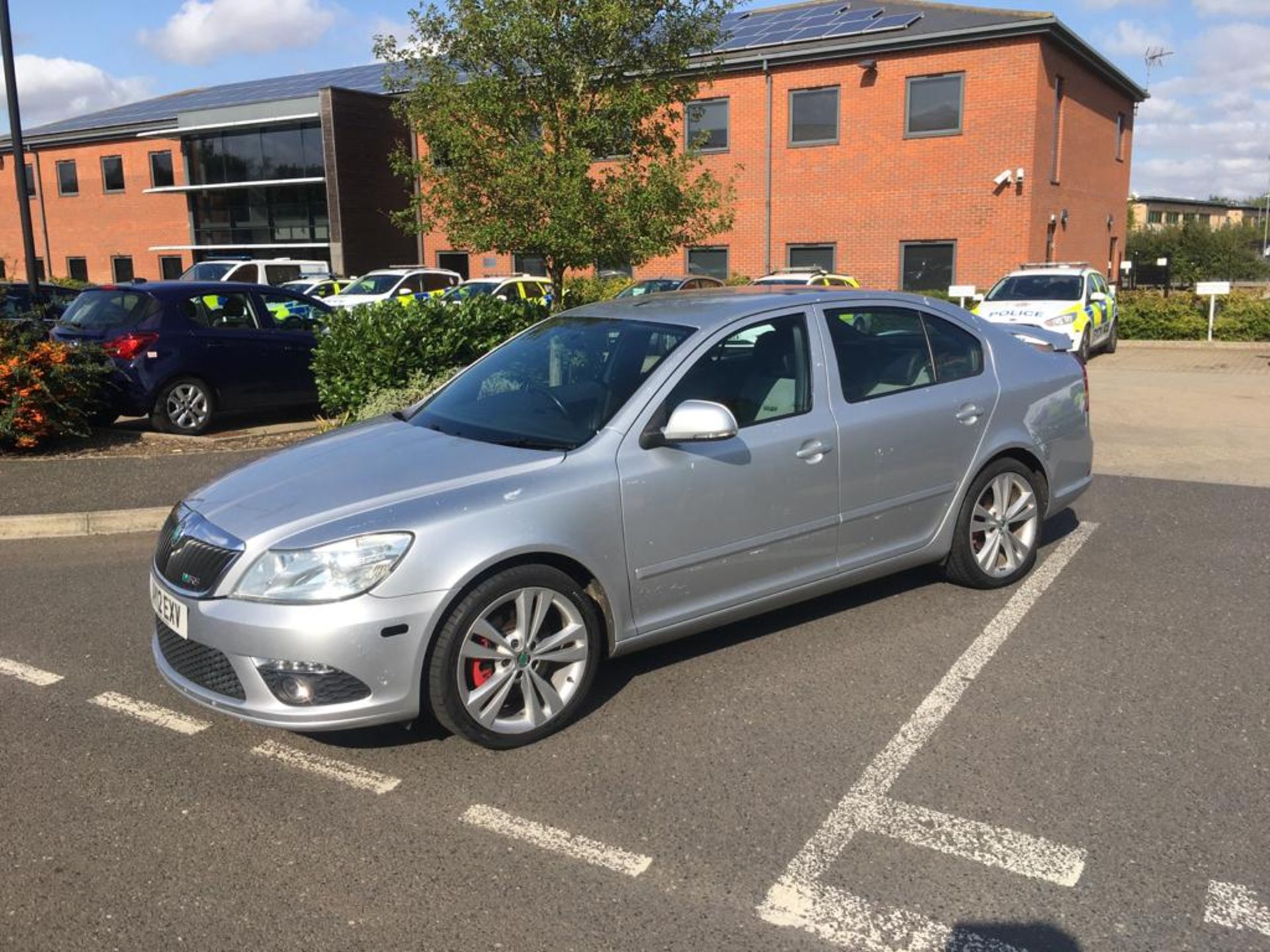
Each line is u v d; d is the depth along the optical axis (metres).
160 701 4.39
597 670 4.27
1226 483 8.01
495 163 9.51
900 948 2.74
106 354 9.98
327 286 23.67
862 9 26.72
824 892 2.98
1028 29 21.72
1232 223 75.25
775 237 25.61
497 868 3.13
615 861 3.15
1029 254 22.70
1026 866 3.07
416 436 4.42
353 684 3.56
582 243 9.47
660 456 4.12
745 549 4.39
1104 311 18.14
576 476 3.93
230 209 33.34
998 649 4.71
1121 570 5.82
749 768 3.69
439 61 9.73
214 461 8.67
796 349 4.67
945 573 5.50
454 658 3.67
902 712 4.11
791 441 4.47
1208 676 4.38
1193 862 3.07
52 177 38.16
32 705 4.36
